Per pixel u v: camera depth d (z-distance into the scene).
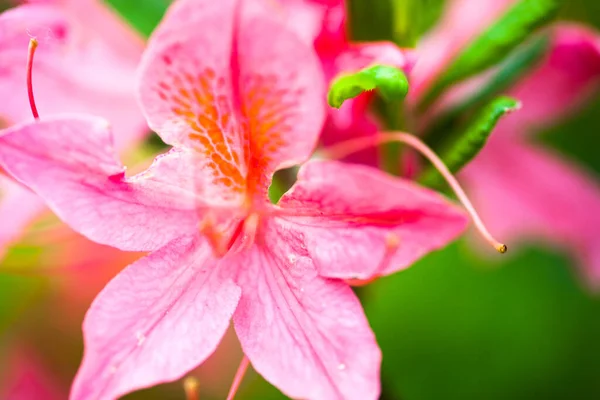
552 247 0.28
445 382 0.28
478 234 0.26
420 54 0.22
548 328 0.28
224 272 0.19
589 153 0.28
